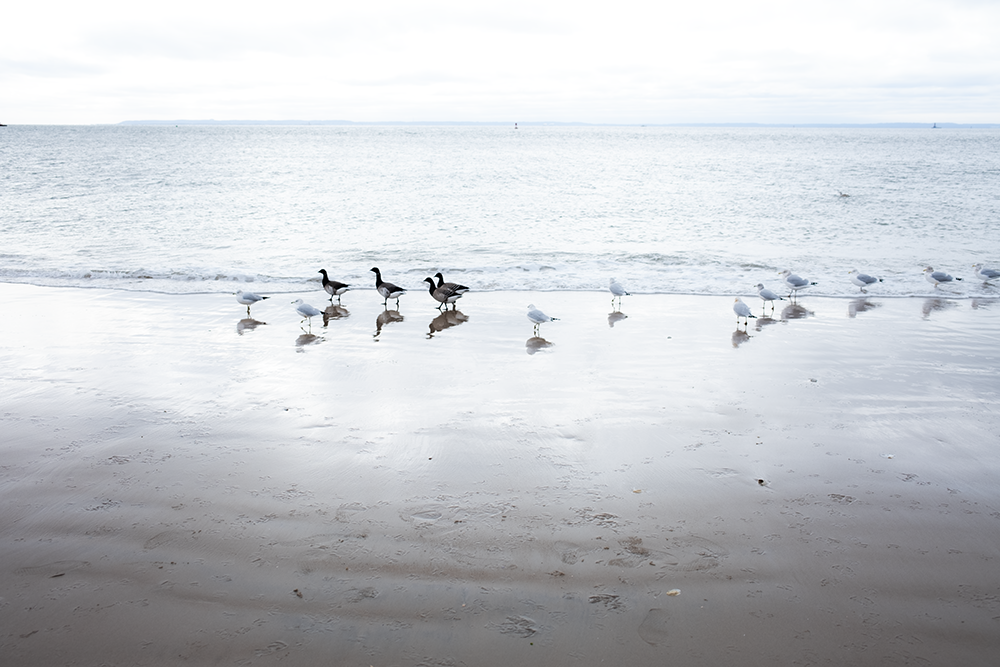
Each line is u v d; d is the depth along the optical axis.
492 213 34.19
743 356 12.50
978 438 8.83
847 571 6.03
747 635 5.22
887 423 9.34
